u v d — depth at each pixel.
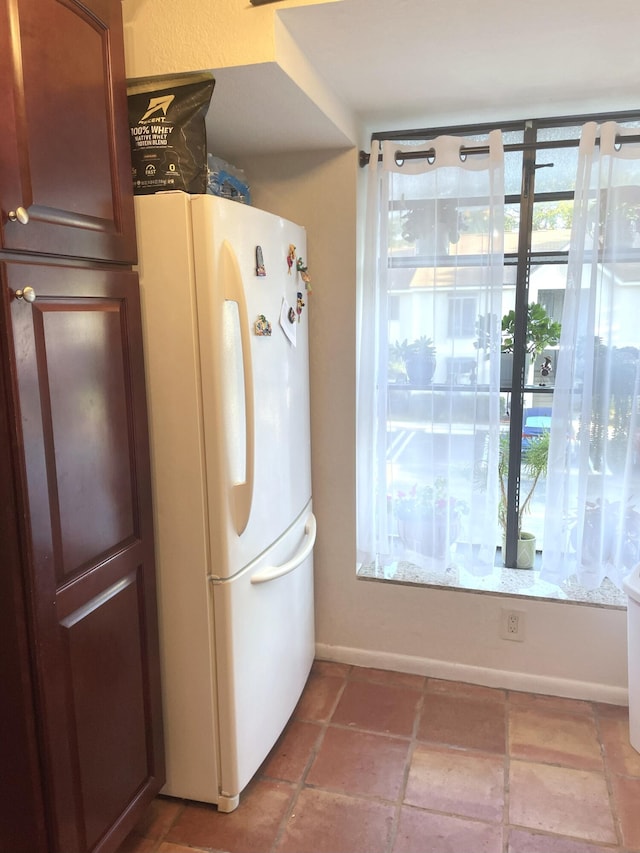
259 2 1.39
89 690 1.38
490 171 2.03
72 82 1.25
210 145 2.05
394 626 2.40
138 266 1.52
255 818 1.74
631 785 1.84
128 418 1.48
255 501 1.72
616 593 2.24
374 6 1.36
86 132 1.30
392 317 2.22
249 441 1.64
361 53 1.60
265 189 2.20
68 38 1.23
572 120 2.08
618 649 2.18
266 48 1.41
